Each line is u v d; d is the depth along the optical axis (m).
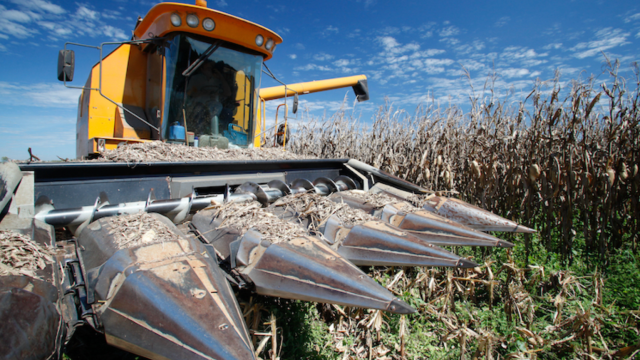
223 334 1.35
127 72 4.86
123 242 1.85
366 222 2.67
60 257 2.10
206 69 4.48
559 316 2.97
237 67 4.71
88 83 4.99
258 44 4.64
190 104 4.41
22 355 1.22
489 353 2.52
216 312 1.44
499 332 3.06
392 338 2.90
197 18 4.08
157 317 1.41
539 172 4.30
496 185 4.70
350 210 2.88
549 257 4.30
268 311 2.54
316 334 2.91
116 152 3.37
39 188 2.54
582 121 4.29
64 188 2.66
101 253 1.88
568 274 3.51
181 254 1.77
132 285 1.50
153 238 1.90
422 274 3.45
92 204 2.79
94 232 2.11
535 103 4.49
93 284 1.70
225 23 4.25
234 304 1.59
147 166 3.08
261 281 2.01
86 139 4.94
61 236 2.58
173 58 4.22
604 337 2.93
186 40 4.21
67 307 1.78
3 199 1.99
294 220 2.92
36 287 1.50
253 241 2.17
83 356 2.18
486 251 4.35
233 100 4.78
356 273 1.86
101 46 3.79
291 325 2.88
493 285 3.33
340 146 7.82
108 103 4.69
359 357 2.74
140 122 4.84
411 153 6.07
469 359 2.71
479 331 2.80
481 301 3.63
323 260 1.96
